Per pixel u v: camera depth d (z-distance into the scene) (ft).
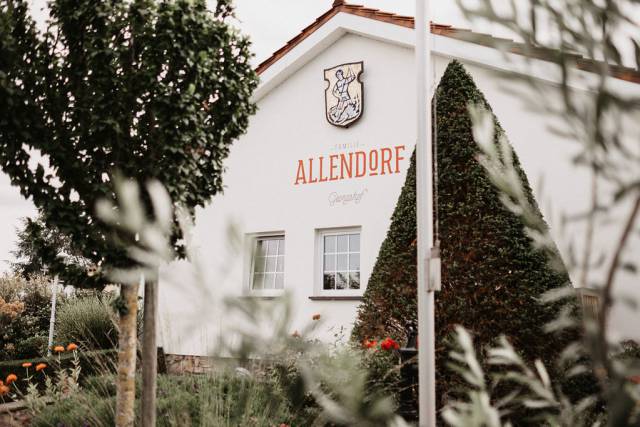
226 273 2.64
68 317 34.27
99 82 12.17
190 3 12.50
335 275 29.40
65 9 12.10
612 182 2.84
